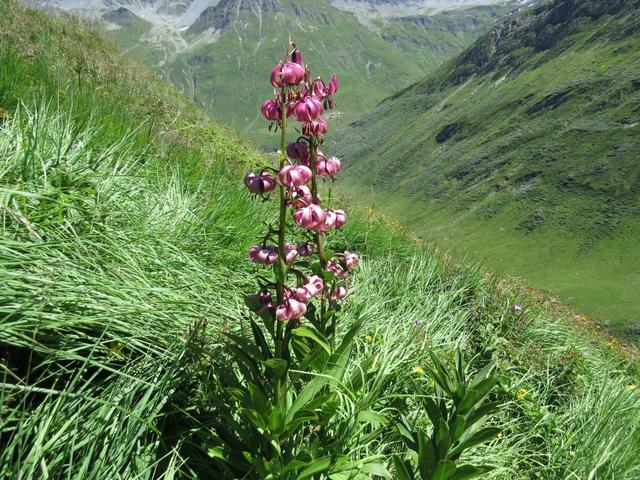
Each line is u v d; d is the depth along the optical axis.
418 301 4.87
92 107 5.60
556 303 8.48
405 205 149.00
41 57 7.47
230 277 3.80
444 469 2.22
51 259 2.41
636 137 120.00
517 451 3.34
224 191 5.43
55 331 2.19
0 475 1.59
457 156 158.88
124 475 1.84
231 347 2.15
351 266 2.41
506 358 4.69
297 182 1.97
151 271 3.16
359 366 2.69
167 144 6.69
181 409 2.26
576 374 4.80
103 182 3.57
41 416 1.88
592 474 3.17
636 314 80.94
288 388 2.23
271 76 1.98
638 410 4.23
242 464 2.19
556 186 123.50
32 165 3.11
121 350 2.41
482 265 7.12
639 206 106.81
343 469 2.26
